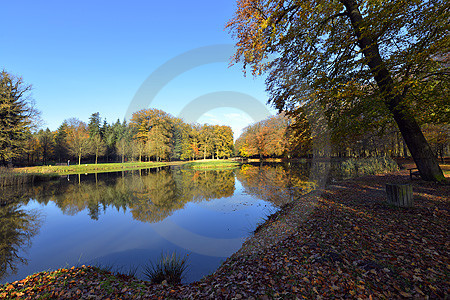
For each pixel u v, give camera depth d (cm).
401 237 328
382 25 542
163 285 304
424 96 530
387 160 1336
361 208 493
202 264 356
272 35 604
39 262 420
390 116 585
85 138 3206
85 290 288
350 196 627
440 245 292
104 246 441
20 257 445
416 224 370
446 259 257
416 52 508
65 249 466
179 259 367
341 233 367
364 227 381
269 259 323
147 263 371
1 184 1398
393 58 532
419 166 668
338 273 257
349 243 327
